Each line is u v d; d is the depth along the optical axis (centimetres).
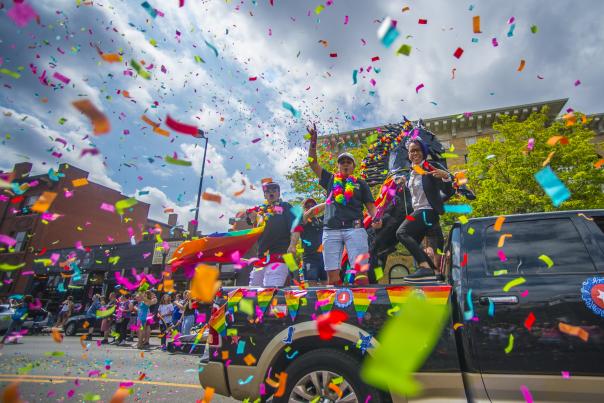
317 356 231
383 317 223
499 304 216
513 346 205
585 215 238
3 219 2303
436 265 348
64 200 2298
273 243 376
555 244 231
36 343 905
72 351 740
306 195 1374
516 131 1327
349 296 236
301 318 238
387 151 527
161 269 1705
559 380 193
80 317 1192
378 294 232
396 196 396
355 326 226
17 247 2194
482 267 234
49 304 1903
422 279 270
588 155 1180
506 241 241
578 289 209
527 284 219
